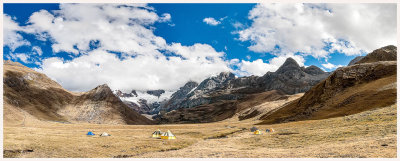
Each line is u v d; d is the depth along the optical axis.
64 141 48.19
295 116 114.56
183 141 55.28
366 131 39.53
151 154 38.75
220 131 83.31
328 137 41.03
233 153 35.16
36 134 58.78
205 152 38.25
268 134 62.94
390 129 36.81
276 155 30.17
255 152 34.84
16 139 45.56
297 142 41.84
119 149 42.28
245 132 82.44
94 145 45.31
